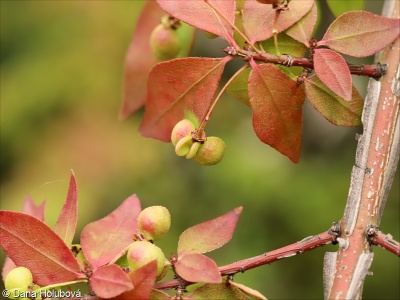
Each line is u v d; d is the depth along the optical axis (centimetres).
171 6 51
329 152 134
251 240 125
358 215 50
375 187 51
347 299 49
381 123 51
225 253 124
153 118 53
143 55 61
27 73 148
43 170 141
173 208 136
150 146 142
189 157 51
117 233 51
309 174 129
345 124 52
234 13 51
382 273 122
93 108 145
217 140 52
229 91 54
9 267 54
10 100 146
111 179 140
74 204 51
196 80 52
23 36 152
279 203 127
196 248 50
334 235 50
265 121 51
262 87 51
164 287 49
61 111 145
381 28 50
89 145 142
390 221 122
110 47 148
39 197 134
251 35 51
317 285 123
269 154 133
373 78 51
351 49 50
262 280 121
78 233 133
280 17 51
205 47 135
